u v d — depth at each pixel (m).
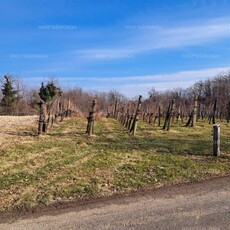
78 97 61.03
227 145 14.57
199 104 41.25
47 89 48.50
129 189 8.05
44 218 6.25
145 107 41.72
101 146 14.22
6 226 5.88
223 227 5.71
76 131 21.30
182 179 8.95
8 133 17.98
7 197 7.36
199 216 6.23
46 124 19.27
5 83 69.56
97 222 6.02
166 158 11.63
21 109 67.94
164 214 6.37
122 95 63.00
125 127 26.62
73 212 6.55
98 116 37.47
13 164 10.29
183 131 22.02
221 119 41.75
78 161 10.96
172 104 23.09
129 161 11.09
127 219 6.14
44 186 8.13
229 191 7.82
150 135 19.11
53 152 12.43
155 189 8.06
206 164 10.72
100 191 7.86
